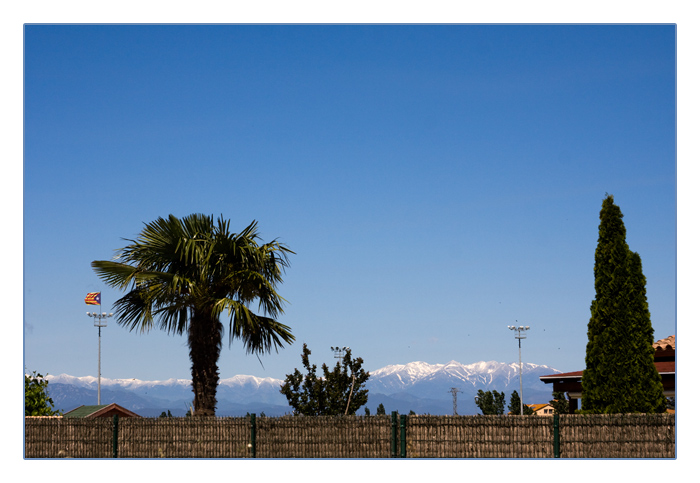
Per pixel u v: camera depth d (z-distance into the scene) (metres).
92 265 16.50
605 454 15.67
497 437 16.00
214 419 17.05
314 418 16.75
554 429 15.86
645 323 17.11
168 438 17.20
